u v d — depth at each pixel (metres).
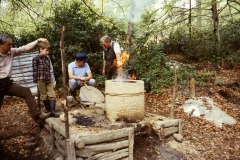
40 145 2.81
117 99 2.66
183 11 8.66
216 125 3.69
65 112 2.13
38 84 3.03
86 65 3.83
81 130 2.40
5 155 2.54
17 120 3.49
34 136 3.06
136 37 7.30
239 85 6.18
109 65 3.94
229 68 8.16
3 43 2.29
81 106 3.55
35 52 5.48
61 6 6.43
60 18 5.98
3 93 2.48
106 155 2.31
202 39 9.02
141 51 6.98
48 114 2.83
